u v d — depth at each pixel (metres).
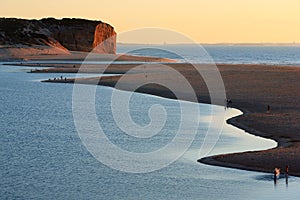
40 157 64.19
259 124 82.75
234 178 55.47
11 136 76.50
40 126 84.56
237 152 65.56
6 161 62.22
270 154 62.94
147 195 51.12
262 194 51.09
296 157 61.34
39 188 52.69
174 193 51.59
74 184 54.19
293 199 49.72
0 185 53.59
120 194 51.41
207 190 52.31
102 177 56.22
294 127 80.19
